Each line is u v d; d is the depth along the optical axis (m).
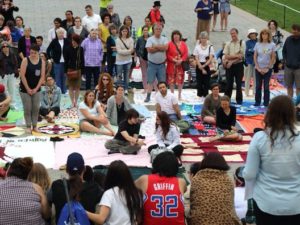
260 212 6.65
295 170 6.48
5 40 19.25
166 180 7.79
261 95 18.73
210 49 18.84
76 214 7.48
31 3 34.28
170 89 18.66
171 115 15.59
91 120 15.25
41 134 15.01
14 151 13.68
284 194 6.50
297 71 17.50
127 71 19.16
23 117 16.61
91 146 14.16
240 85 18.53
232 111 15.07
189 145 14.22
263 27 29.69
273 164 6.48
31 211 7.63
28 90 14.96
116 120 15.73
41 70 15.02
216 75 19.80
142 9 33.50
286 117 6.38
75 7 33.28
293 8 34.91
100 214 7.63
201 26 25.72
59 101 16.58
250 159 6.58
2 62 17.17
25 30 19.34
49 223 8.13
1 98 16.19
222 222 7.95
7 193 7.67
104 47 20.56
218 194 7.99
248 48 18.98
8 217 7.56
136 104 18.19
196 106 18.03
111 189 7.74
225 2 27.92
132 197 7.67
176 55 18.36
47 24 28.86
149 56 18.11
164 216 7.67
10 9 23.50
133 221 7.72
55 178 12.23
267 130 6.50
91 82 20.25
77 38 17.53
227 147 14.18
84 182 8.18
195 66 19.20
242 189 9.90
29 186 7.82
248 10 34.41
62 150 13.86
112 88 16.61
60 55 18.80
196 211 8.01
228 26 29.61
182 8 34.38
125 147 13.57
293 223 6.60
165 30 28.56
